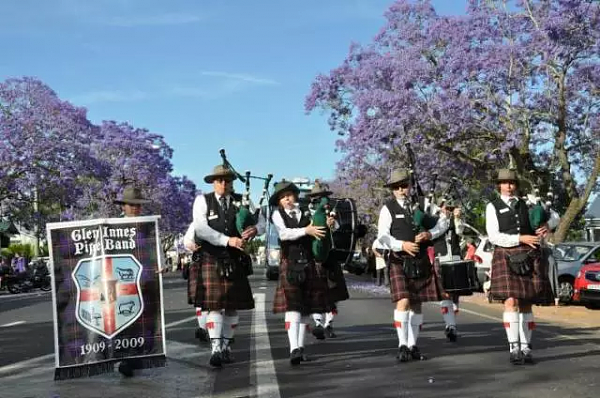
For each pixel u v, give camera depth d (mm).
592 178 19516
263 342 8656
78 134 31641
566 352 7258
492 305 14508
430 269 7090
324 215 7062
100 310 6266
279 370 6570
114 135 40938
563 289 14336
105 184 40125
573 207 19641
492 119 20609
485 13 20516
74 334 6160
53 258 6191
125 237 6434
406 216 7027
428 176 23125
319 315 8664
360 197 38000
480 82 20484
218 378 6250
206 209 6945
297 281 6977
